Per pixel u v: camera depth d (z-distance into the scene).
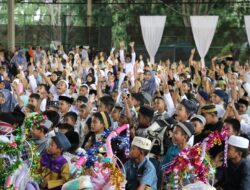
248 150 9.62
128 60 27.91
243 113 13.07
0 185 7.48
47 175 8.81
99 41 39.84
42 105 15.43
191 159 7.98
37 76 21.62
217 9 45.84
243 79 22.00
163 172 9.02
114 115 11.76
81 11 46.28
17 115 9.40
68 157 9.01
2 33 40.78
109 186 7.33
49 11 45.28
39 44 40.38
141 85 20.19
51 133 9.95
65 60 30.09
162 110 12.10
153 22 36.19
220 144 8.91
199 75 25.00
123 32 42.75
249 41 35.84
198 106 13.45
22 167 7.66
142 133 10.42
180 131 9.16
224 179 8.89
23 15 41.16
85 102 14.16
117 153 9.32
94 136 10.46
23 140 8.09
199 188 7.30
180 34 39.50
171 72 23.34
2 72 22.53
